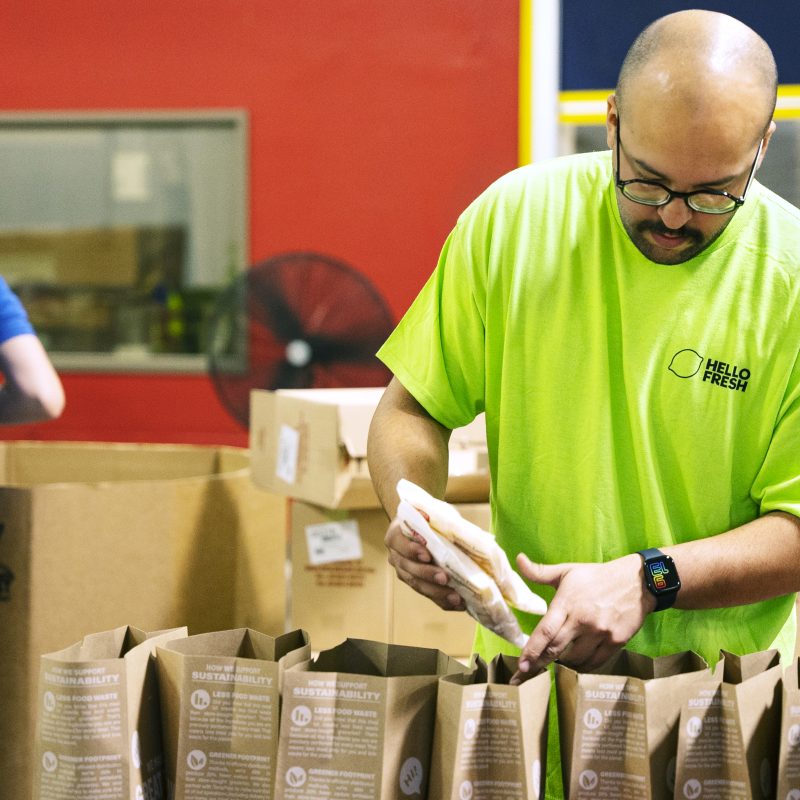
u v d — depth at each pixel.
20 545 1.94
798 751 1.20
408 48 4.44
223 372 4.13
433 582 1.35
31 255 4.97
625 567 1.36
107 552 2.00
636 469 1.51
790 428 1.47
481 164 4.43
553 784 1.39
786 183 4.07
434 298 1.61
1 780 1.96
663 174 1.30
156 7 4.62
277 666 1.21
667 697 1.19
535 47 4.20
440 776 1.20
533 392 1.53
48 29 4.68
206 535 2.12
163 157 4.81
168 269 4.89
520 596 1.29
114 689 1.21
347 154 4.54
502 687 1.17
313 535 2.41
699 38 1.28
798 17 3.99
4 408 2.25
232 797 1.22
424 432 1.60
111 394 4.84
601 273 1.49
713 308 1.46
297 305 4.08
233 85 4.60
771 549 1.41
